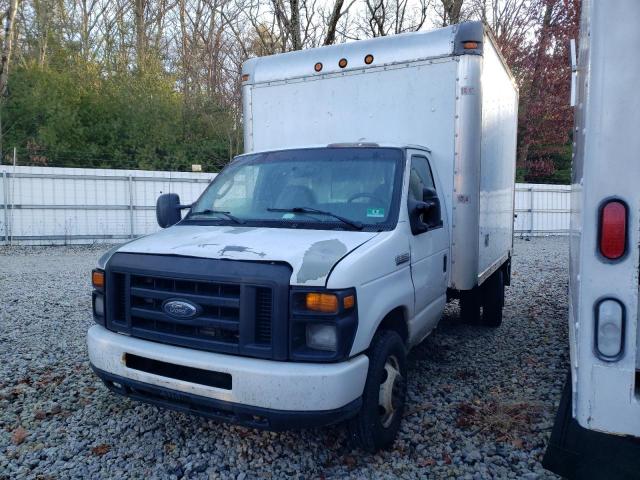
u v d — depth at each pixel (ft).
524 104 90.99
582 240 7.80
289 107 19.45
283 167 15.51
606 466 9.59
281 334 10.64
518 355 20.15
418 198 14.88
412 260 13.82
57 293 30.91
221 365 10.75
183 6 90.48
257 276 10.78
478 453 12.83
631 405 7.58
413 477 11.89
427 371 18.40
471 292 23.50
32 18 85.15
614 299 7.62
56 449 13.04
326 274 10.73
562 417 10.28
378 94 17.75
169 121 82.07
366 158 14.84
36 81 75.10
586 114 7.77
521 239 69.72
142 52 88.02
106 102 78.02
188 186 61.57
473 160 16.62
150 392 11.79
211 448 13.09
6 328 23.30
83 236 57.21
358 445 12.23
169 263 11.68
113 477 11.89
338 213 13.83
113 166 77.15
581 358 7.87
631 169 7.45
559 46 87.30
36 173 54.49
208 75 90.17
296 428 10.68
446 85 16.65
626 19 7.36
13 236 54.29
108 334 12.53
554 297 31.01
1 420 14.56
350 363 10.93
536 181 93.81
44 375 17.76
